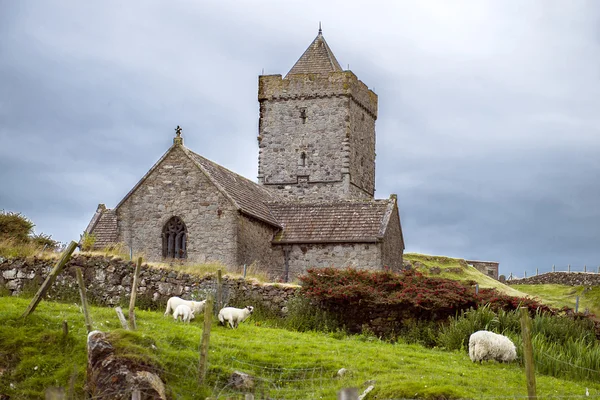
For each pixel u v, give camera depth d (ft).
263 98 204.74
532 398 61.36
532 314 103.30
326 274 112.57
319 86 202.08
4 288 107.96
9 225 134.51
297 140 202.39
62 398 53.62
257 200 158.61
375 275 111.45
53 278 85.10
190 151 148.15
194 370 74.49
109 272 110.73
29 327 81.71
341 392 50.90
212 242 142.00
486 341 85.10
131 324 83.87
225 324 96.63
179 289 110.52
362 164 208.74
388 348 93.09
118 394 66.13
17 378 74.18
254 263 140.26
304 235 152.25
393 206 155.94
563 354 87.35
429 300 103.55
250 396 60.08
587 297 217.97
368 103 213.05
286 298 110.11
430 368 81.10
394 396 69.46
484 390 73.00
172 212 144.77
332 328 104.94
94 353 69.05
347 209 156.66
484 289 111.75
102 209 179.52
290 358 82.28
